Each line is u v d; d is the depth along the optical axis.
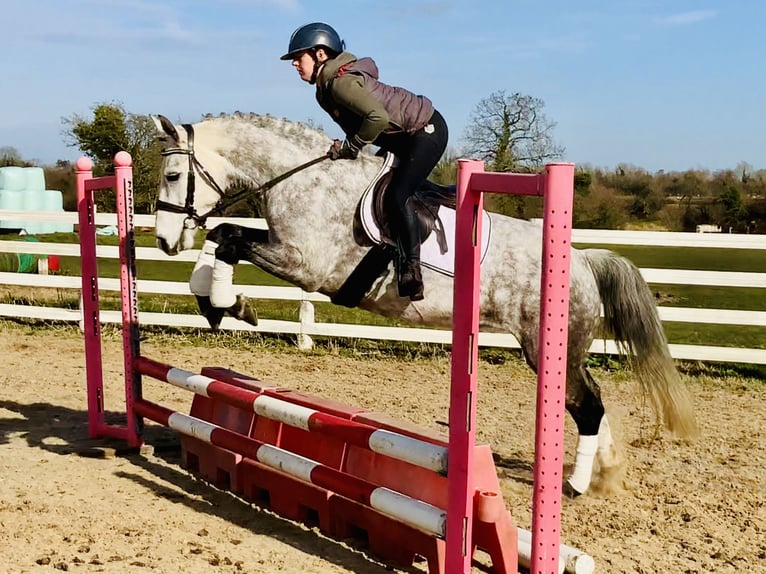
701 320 8.73
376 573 3.78
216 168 4.61
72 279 10.57
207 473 5.09
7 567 3.58
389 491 3.77
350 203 4.41
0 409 6.76
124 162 5.42
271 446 4.48
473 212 3.21
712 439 6.30
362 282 4.49
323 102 4.30
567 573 3.65
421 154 4.27
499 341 9.38
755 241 8.55
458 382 3.30
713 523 4.50
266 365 8.84
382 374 8.56
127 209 5.46
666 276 8.74
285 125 4.66
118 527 4.14
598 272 4.89
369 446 3.82
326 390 7.75
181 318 10.30
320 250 4.43
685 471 5.48
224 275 4.47
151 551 3.83
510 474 5.39
